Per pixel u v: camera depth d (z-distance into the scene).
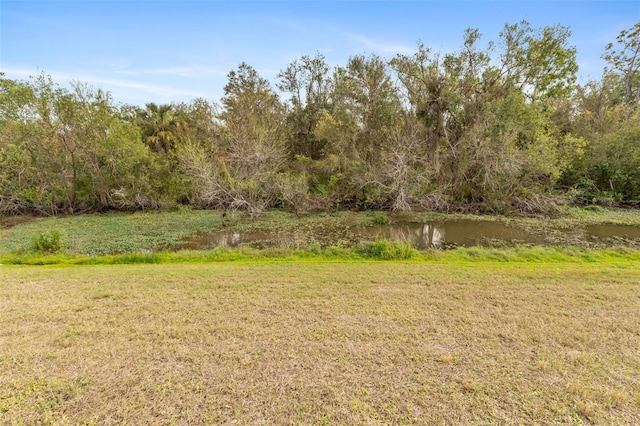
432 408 2.24
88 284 4.85
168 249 8.83
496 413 2.19
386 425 2.08
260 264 6.43
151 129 19.30
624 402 2.30
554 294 4.36
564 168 13.02
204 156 13.90
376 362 2.77
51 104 12.44
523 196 13.02
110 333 3.28
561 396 2.36
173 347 3.00
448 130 14.41
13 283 4.91
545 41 12.94
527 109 12.66
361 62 15.87
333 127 16.33
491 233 10.10
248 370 2.66
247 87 20.70
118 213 13.96
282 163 16.20
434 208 13.67
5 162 12.46
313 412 2.20
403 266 6.02
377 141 15.84
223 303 4.07
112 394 2.37
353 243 9.24
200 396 2.35
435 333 3.28
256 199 14.22
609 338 3.18
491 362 2.77
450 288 4.63
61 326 3.44
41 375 2.58
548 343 3.08
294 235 10.26
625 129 13.59
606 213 12.35
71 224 11.69
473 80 13.65
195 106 19.00
